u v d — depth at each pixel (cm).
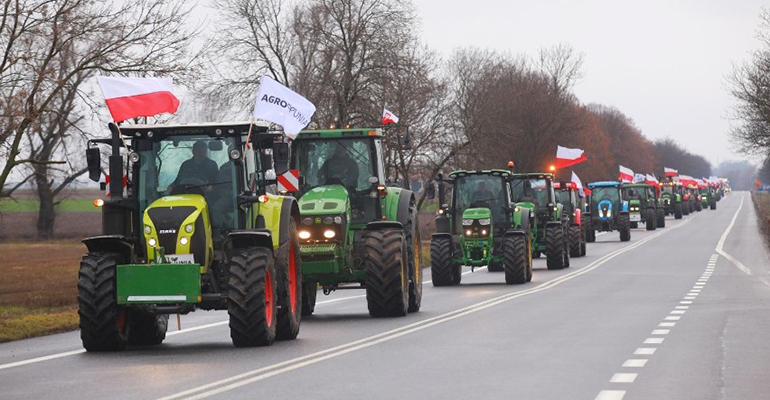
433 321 4106
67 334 3959
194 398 2205
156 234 3278
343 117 10419
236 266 3253
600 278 7006
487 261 6669
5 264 9531
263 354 3055
